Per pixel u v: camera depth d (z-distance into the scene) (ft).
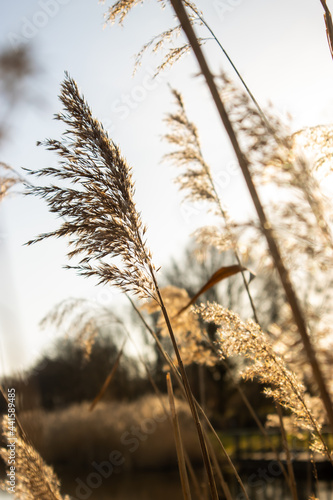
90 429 44.09
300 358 4.55
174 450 41.86
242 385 32.30
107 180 6.29
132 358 50.60
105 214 6.09
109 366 55.57
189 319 10.14
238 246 4.92
